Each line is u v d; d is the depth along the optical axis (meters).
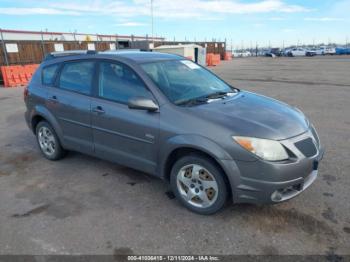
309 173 3.10
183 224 3.15
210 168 3.11
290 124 3.18
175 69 4.07
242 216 3.25
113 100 3.85
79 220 3.26
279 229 3.03
